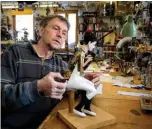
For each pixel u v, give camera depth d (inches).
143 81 70.4
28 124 46.6
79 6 230.1
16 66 47.8
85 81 37.3
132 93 57.1
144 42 111.9
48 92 32.8
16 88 37.1
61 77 35.1
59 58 54.7
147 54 90.7
